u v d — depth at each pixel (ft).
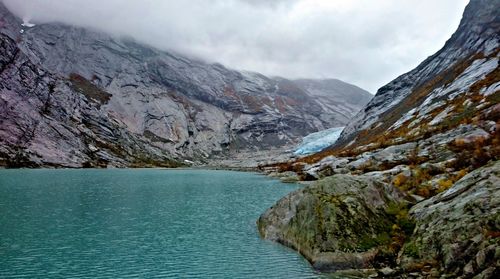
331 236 111.55
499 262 73.72
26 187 280.92
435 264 88.89
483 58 388.78
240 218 180.34
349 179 133.39
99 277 101.45
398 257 100.22
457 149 209.87
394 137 352.28
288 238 129.59
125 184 333.21
